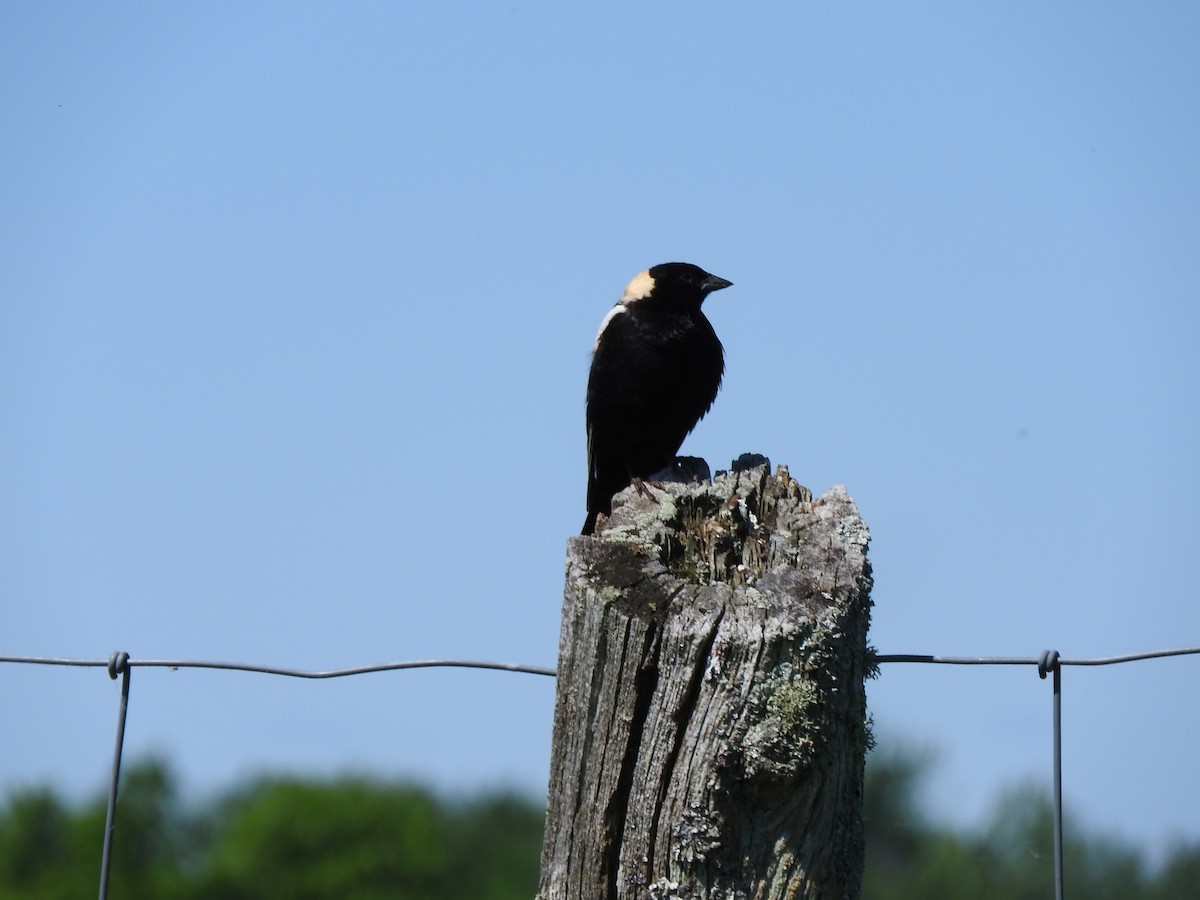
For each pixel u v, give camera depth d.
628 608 6.46
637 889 6.27
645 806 6.31
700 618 6.39
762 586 6.61
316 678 9.20
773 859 6.29
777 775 6.22
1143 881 34.00
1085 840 34.81
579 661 6.55
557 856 6.47
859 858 6.51
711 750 6.27
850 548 6.96
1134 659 8.56
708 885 6.25
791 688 6.30
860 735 6.56
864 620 6.75
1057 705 8.57
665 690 6.35
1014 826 36.22
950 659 8.66
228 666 9.23
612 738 6.39
